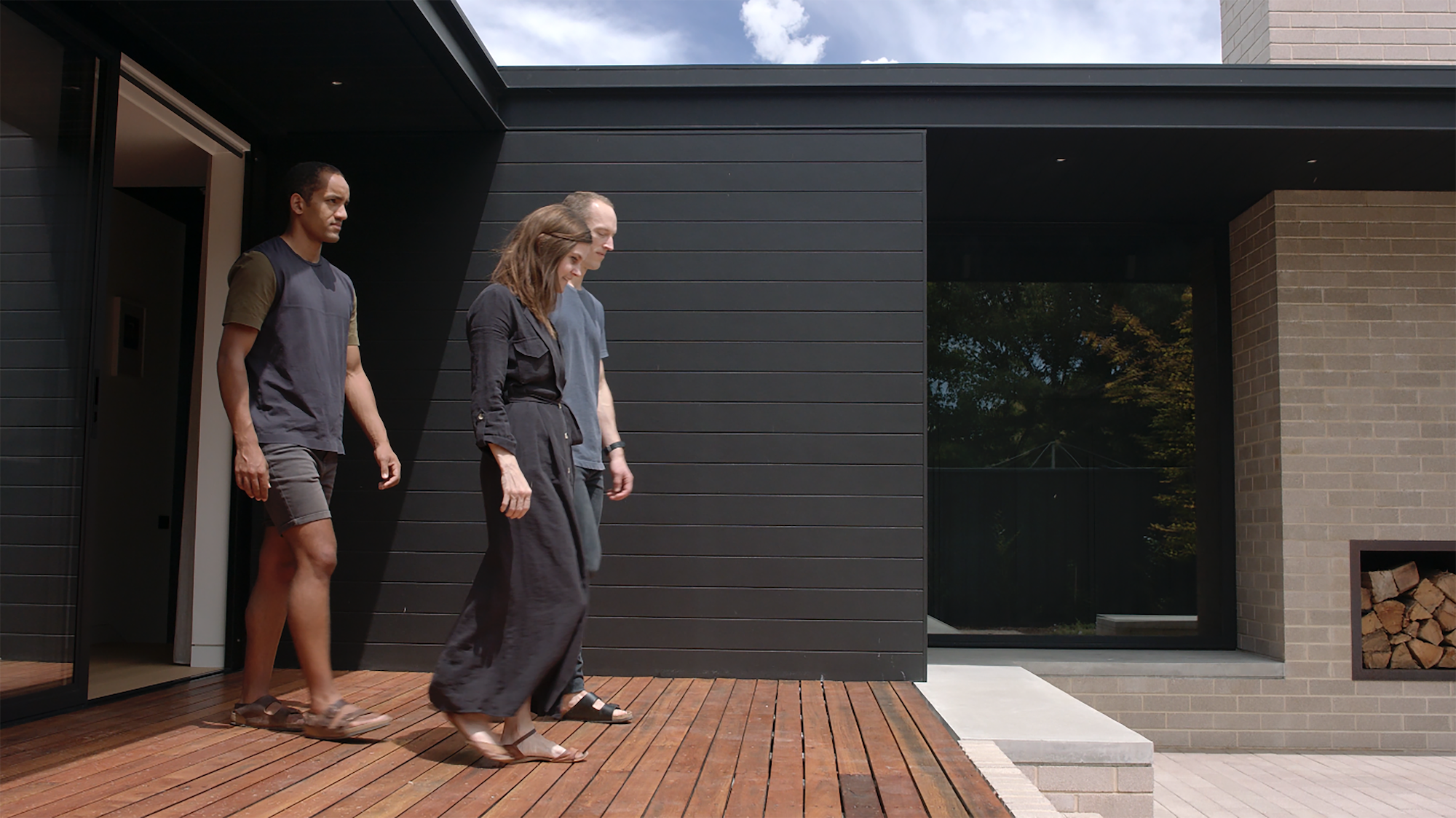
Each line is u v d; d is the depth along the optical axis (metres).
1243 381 5.07
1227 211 5.07
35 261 2.80
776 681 3.72
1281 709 4.62
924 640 3.76
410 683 3.49
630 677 3.77
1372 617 4.71
